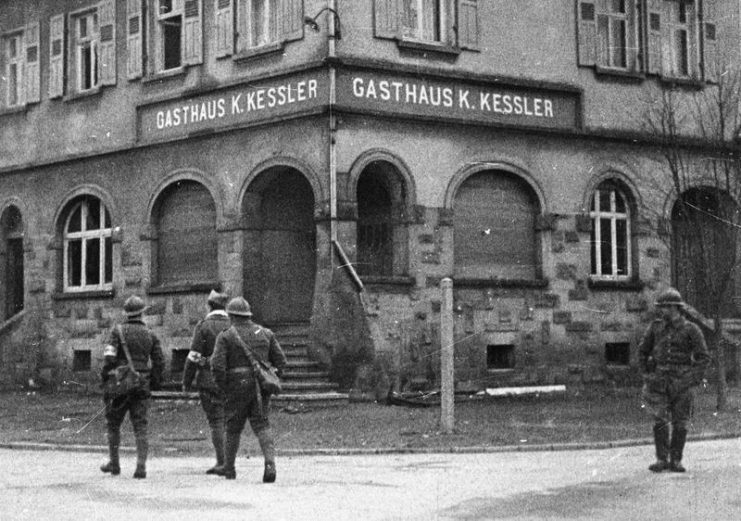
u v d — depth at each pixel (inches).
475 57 1070.4
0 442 751.7
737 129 1124.5
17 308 1315.2
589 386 1115.9
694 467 573.0
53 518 426.9
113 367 563.8
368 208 1053.8
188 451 689.0
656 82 1182.3
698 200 1203.9
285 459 641.6
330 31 993.5
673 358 556.7
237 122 1059.3
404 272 1027.3
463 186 1071.6
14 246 1318.9
